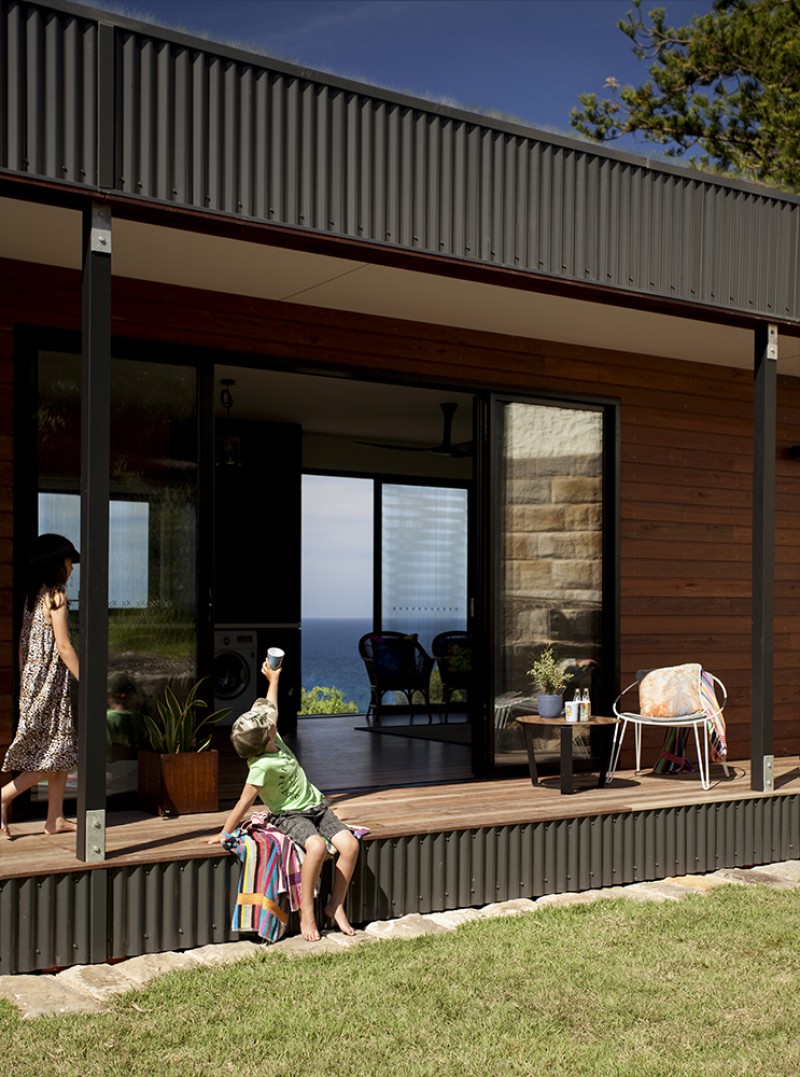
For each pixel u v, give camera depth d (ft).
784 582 26.78
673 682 21.02
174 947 13.79
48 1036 10.91
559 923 15.19
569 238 17.60
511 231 16.99
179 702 18.44
